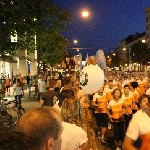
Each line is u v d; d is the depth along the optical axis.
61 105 4.61
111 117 10.53
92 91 8.23
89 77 8.05
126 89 11.51
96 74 8.08
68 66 31.19
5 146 1.56
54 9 13.91
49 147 2.05
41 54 45.59
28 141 1.67
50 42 29.64
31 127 2.11
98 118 12.20
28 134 2.06
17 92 20.06
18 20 11.48
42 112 2.29
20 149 1.59
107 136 12.41
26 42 14.17
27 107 21.00
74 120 4.30
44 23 13.62
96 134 12.37
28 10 11.70
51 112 2.34
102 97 12.32
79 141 4.05
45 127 2.11
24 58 40.97
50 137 2.10
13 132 1.70
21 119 2.23
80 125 4.43
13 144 1.58
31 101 25.19
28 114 2.25
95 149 5.85
